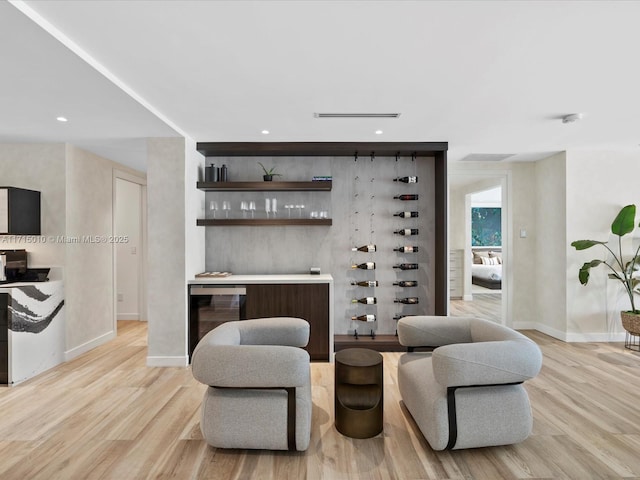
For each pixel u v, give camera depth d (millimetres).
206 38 1987
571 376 3482
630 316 4258
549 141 4156
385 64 2301
